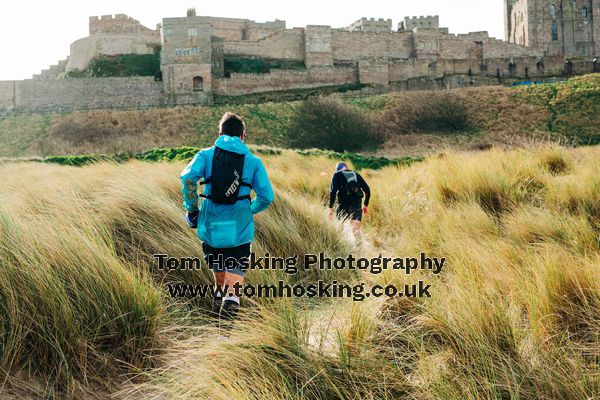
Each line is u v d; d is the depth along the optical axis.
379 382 2.78
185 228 5.03
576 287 3.46
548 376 2.64
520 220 5.68
